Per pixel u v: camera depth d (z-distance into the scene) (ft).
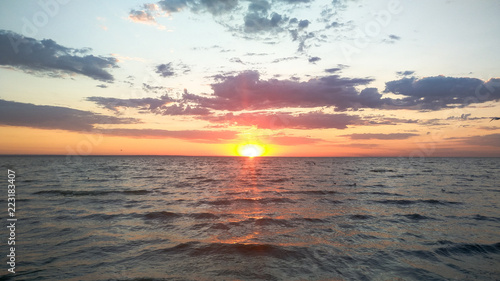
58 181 105.50
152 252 29.50
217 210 51.85
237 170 206.18
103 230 37.83
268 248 30.53
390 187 89.61
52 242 32.48
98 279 22.86
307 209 52.95
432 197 67.46
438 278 23.68
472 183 102.63
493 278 23.77
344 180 118.11
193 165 303.07
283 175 151.64
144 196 69.51
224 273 24.34
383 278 23.59
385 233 36.86
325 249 30.58
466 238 34.60
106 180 112.88
